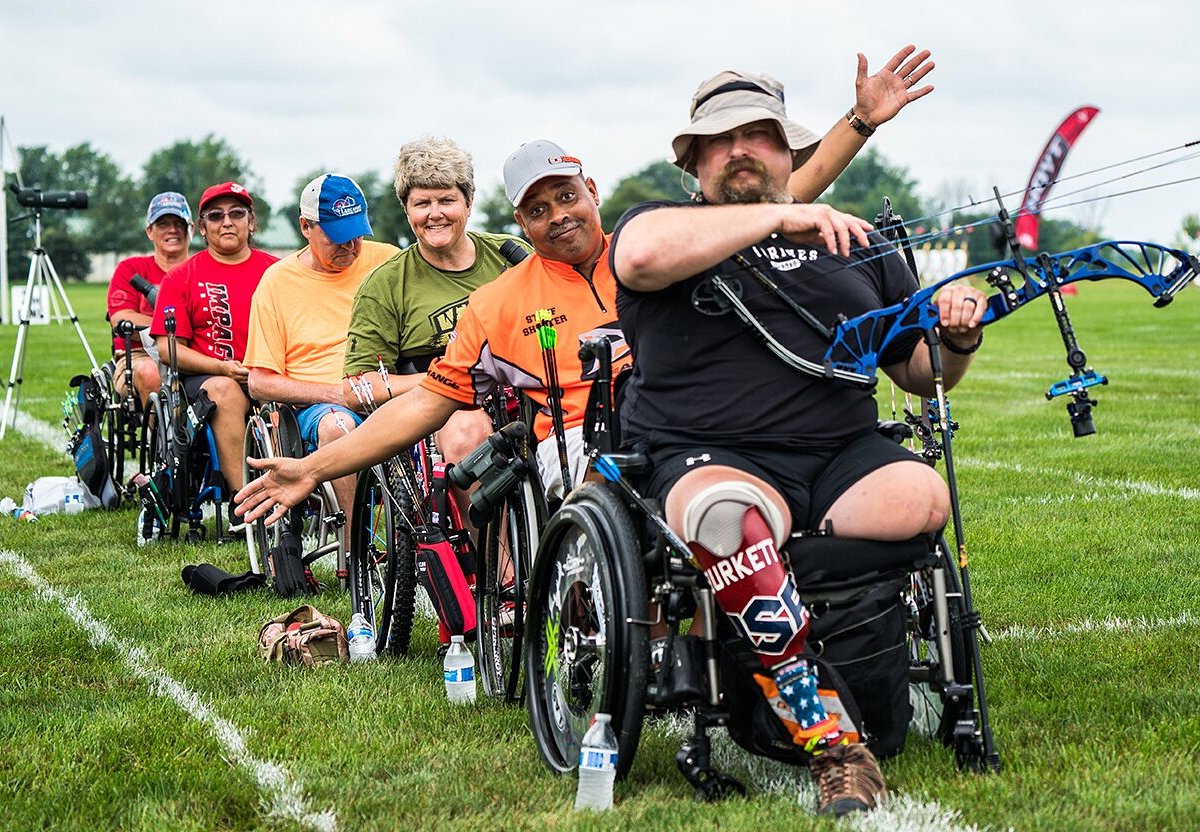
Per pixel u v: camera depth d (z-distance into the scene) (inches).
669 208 136.0
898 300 146.9
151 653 205.2
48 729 165.9
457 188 216.5
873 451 136.7
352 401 216.8
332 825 132.7
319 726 166.9
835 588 133.4
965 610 136.7
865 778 128.2
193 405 285.1
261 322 255.0
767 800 132.8
